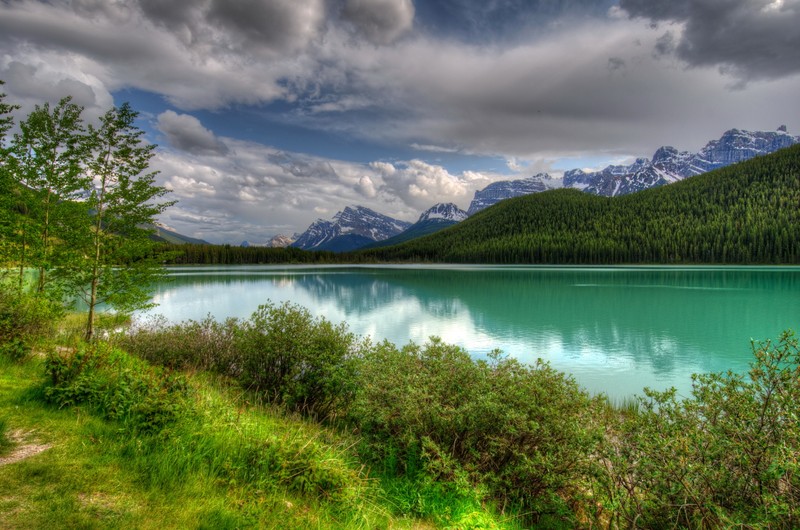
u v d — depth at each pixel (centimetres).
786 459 439
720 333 2783
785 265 12062
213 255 15600
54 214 1425
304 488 527
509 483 617
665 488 519
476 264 17800
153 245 1513
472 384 724
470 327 2984
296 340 1038
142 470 498
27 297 1207
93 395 690
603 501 556
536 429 623
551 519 623
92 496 434
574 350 2311
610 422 698
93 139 1359
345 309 3922
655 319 3344
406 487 608
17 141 1419
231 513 439
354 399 960
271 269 13262
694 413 598
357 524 483
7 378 795
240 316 3375
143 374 773
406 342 2441
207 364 1257
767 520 439
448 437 668
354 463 683
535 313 3666
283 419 868
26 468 468
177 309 3828
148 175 1453
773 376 511
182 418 627
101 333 1517
